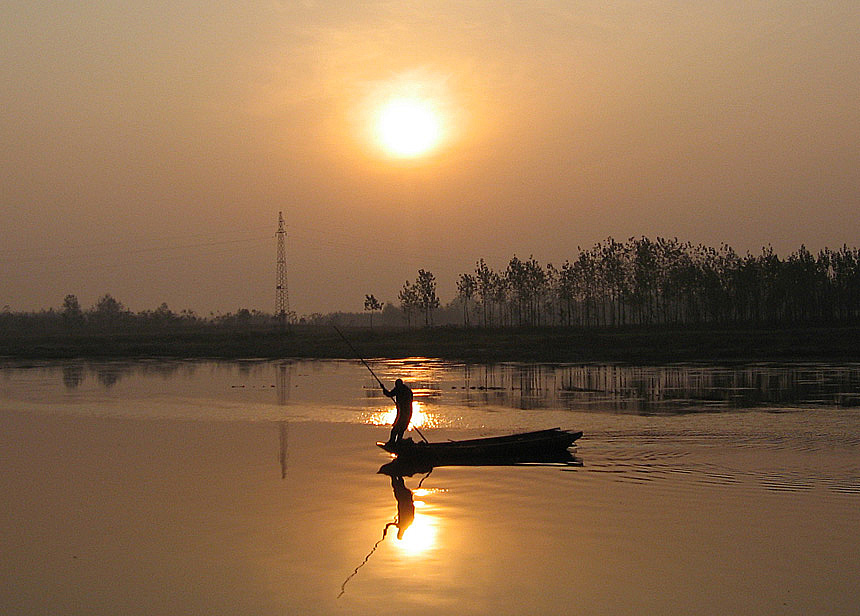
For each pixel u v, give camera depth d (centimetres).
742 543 1488
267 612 1173
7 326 19962
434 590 1252
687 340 8731
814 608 1172
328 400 4306
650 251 14138
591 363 7319
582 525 1623
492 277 16112
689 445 2605
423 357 8944
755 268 12975
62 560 1439
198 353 10319
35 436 2983
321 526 1641
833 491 1909
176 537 1573
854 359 7050
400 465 2339
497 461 2389
